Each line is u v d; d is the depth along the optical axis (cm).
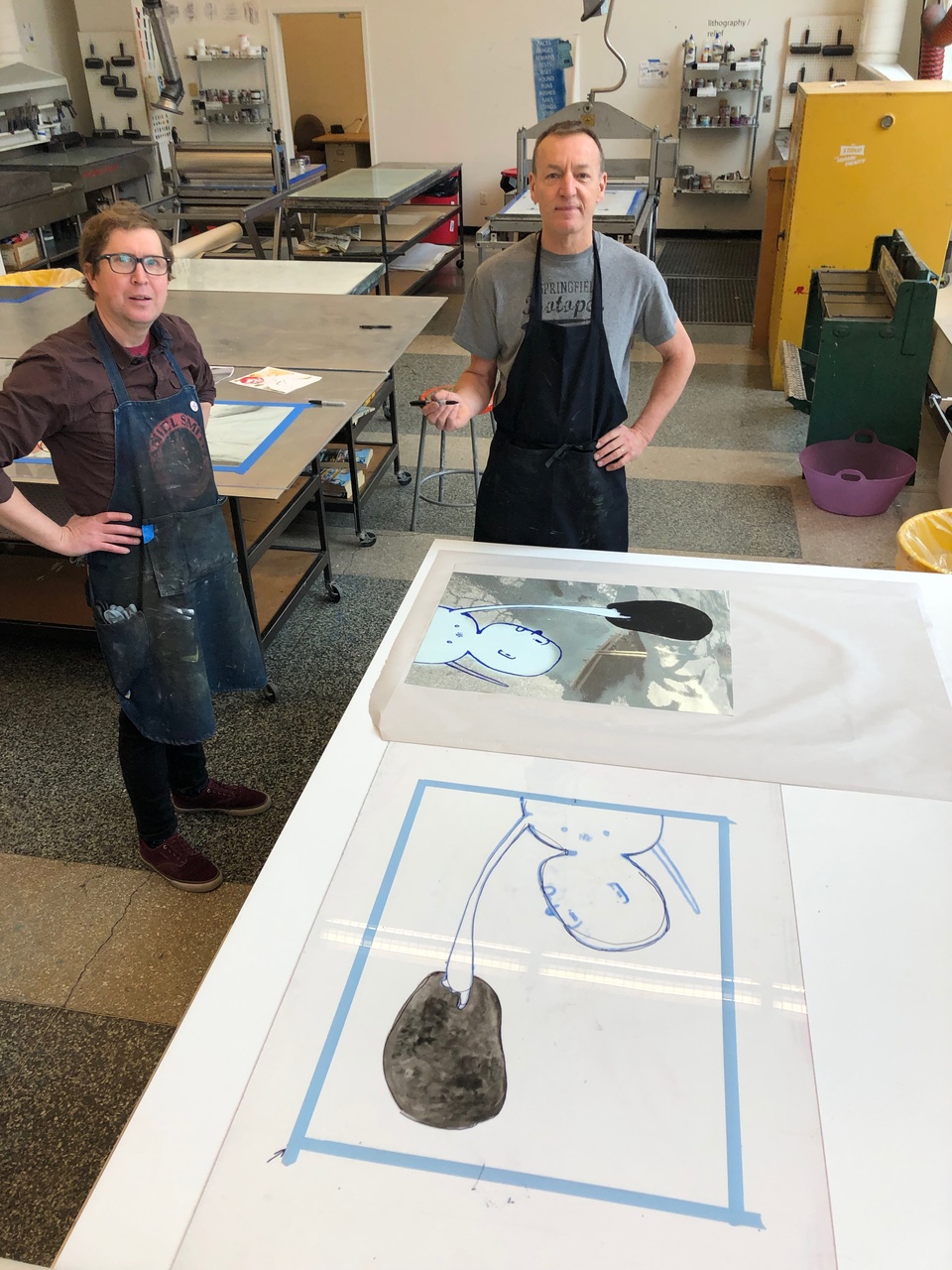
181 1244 84
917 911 114
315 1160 90
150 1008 202
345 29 1006
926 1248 83
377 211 608
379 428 485
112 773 269
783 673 155
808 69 780
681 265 787
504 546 199
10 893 230
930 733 140
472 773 136
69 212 711
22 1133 178
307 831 127
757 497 416
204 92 850
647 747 139
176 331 194
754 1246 83
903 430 411
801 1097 95
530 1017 103
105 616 193
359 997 105
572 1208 86
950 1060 98
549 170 190
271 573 326
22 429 166
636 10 781
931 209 477
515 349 216
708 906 115
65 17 837
